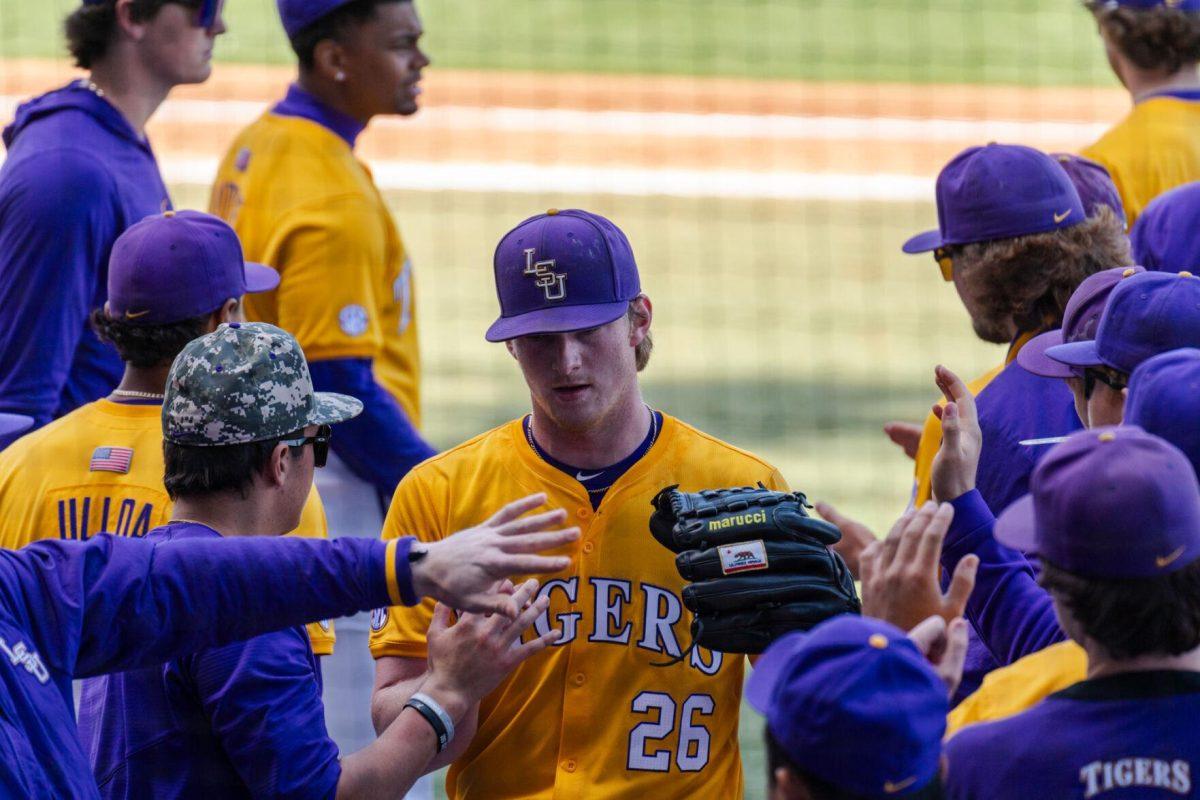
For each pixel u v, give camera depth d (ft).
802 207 200.85
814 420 131.95
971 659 47.75
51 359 58.85
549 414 42.93
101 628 36.63
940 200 53.83
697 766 42.50
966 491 41.88
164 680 39.68
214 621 37.04
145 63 64.85
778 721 30.27
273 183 67.51
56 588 36.63
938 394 139.03
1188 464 33.09
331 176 67.67
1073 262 51.11
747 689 32.42
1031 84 236.22
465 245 180.14
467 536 37.76
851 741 29.32
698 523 38.99
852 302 167.43
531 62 250.16
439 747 39.99
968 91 235.20
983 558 41.42
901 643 30.68
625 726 42.34
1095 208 55.88
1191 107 75.77
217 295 50.06
